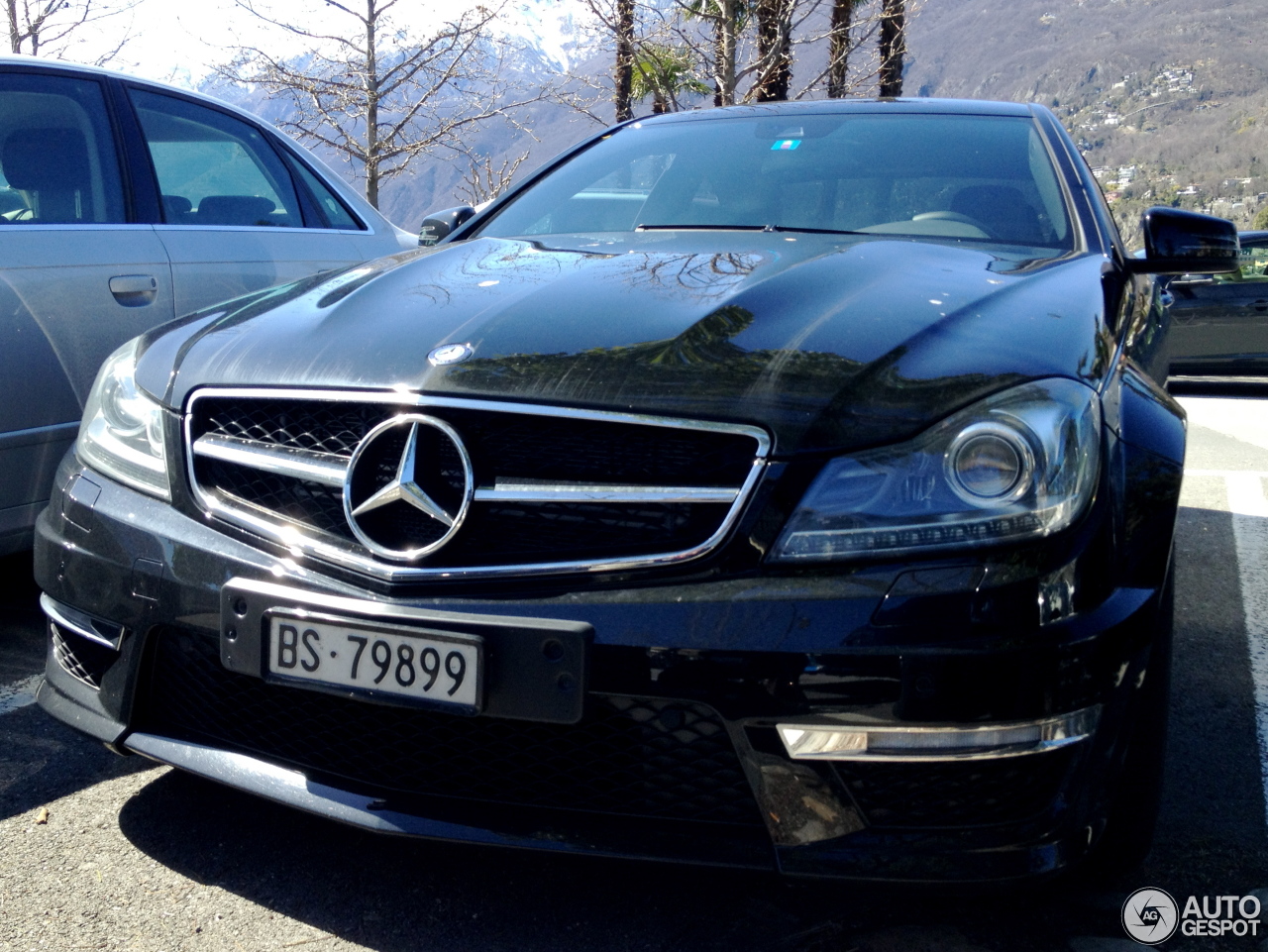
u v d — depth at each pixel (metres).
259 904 2.00
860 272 2.21
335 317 2.17
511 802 1.82
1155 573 1.81
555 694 1.70
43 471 3.32
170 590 2.00
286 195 4.39
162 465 2.10
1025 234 2.75
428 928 1.94
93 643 2.15
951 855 1.68
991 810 1.69
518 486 1.78
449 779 1.86
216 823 2.27
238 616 1.90
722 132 3.37
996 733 1.64
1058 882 2.05
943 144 3.12
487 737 1.82
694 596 1.69
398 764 1.89
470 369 1.87
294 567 1.89
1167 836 2.26
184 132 4.08
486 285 2.24
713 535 1.71
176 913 1.96
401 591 1.80
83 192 3.64
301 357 2.03
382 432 1.86
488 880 2.08
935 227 2.78
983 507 1.66
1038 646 1.64
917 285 2.14
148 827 2.25
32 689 2.95
